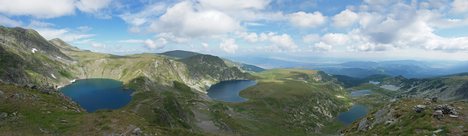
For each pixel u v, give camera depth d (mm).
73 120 64375
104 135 55094
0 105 70938
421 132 45938
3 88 89000
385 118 63281
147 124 63531
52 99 96188
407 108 62094
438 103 62906
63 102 99000
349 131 74875
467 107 55938
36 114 67688
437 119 48844
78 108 102188
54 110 72750
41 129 58781
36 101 80875
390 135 52031
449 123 46281
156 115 165875
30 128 59156
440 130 44062
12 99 77438
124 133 55812
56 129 58781
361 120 74938
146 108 174250
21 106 72312
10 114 66312
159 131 60500
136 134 55781
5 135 54250
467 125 44000
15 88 96125
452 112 50500
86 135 55188
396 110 63344
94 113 69812
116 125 60000
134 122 62906
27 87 113688
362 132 66062
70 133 56531
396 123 56750
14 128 58750
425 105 58531
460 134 41344
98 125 60281
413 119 53562
